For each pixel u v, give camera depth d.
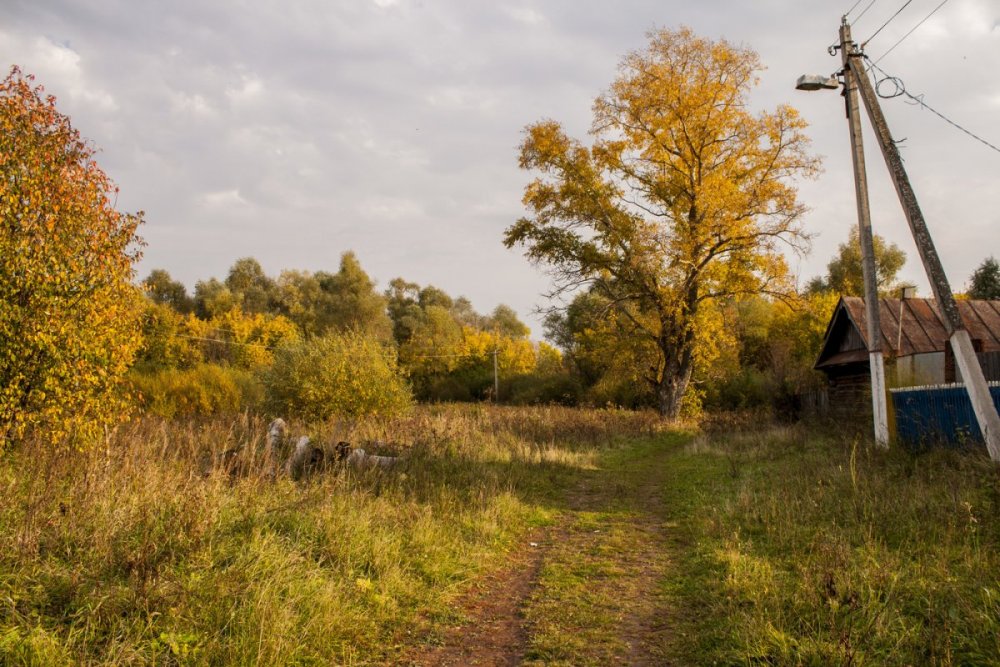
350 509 7.95
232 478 8.94
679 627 5.54
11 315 9.16
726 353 34.31
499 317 102.06
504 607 6.30
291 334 63.72
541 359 70.69
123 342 10.71
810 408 26.16
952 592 5.38
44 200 9.64
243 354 58.56
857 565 6.25
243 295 79.06
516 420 24.67
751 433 22.12
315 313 71.00
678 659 4.90
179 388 28.12
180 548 5.93
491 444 16.39
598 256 31.30
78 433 9.48
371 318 66.50
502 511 9.85
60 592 4.91
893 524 7.64
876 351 14.03
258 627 4.80
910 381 20.78
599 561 7.83
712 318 30.98
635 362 34.84
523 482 12.61
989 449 10.12
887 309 23.36
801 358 40.41
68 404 9.72
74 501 6.50
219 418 19.69
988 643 4.49
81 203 10.00
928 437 13.06
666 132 30.75
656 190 31.09
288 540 6.72
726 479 12.98
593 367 50.22
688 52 29.69
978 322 22.72
